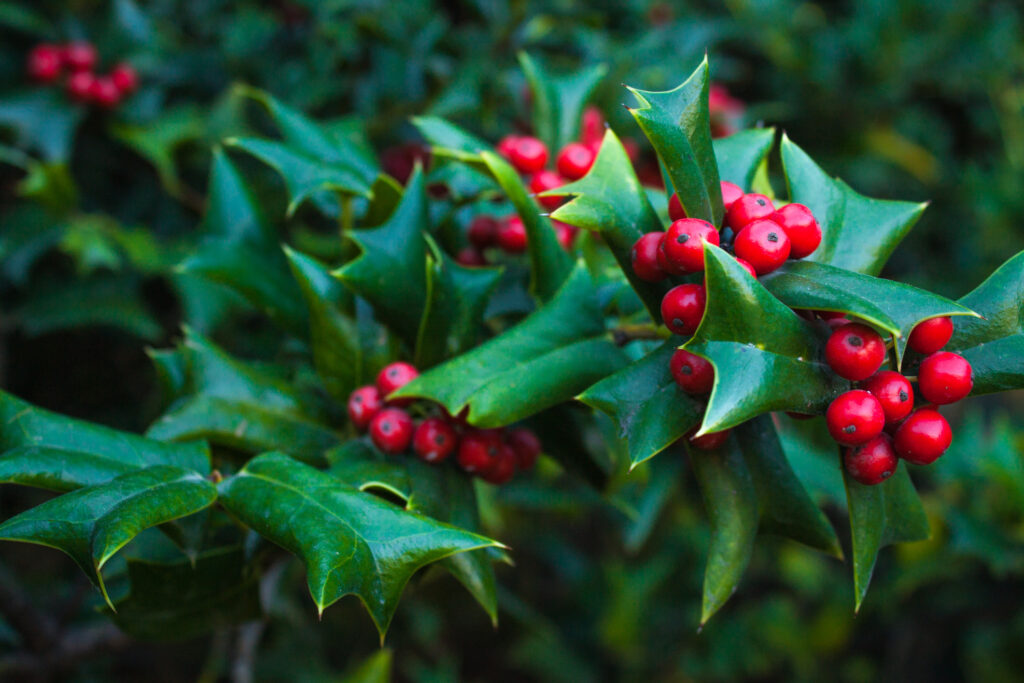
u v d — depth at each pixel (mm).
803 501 330
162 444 330
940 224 989
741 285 291
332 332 364
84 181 667
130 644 465
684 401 312
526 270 398
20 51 621
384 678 492
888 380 298
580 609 971
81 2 627
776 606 918
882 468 302
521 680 957
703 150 310
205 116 636
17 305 629
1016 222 894
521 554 975
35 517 298
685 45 692
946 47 913
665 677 888
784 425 513
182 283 569
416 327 363
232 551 348
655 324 331
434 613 870
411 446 347
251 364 382
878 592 790
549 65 619
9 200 672
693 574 918
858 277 298
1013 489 571
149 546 385
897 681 873
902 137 937
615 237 318
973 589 734
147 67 616
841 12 1034
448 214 397
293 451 361
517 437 359
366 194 387
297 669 753
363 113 616
